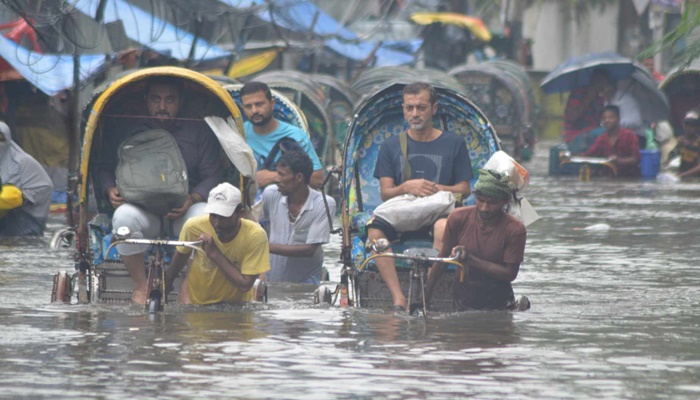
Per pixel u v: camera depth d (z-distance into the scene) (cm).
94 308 2472
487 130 2723
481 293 2498
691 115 7375
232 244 2495
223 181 2753
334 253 3738
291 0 5309
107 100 2573
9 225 4078
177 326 2238
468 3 10444
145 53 5328
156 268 2453
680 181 6994
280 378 1772
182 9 4838
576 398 1661
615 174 7325
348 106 6359
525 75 8969
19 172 4062
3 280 2947
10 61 4600
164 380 1755
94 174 2706
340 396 1661
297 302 2627
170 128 2717
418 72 6969
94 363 1872
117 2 4934
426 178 2628
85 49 4269
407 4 7531
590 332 2203
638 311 2491
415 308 2409
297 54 7244
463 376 1795
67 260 3400
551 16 13425
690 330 2233
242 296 2569
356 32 6588
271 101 3347
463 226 2500
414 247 2611
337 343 2066
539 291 2817
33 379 1755
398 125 2802
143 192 2559
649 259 3475
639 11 12331
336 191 5284
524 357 1947
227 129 2659
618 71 7675
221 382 1742
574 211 5062
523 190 2581
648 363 1905
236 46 5369
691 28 4356
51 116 5234
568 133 7594
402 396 1662
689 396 1678
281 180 2942
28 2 3944
